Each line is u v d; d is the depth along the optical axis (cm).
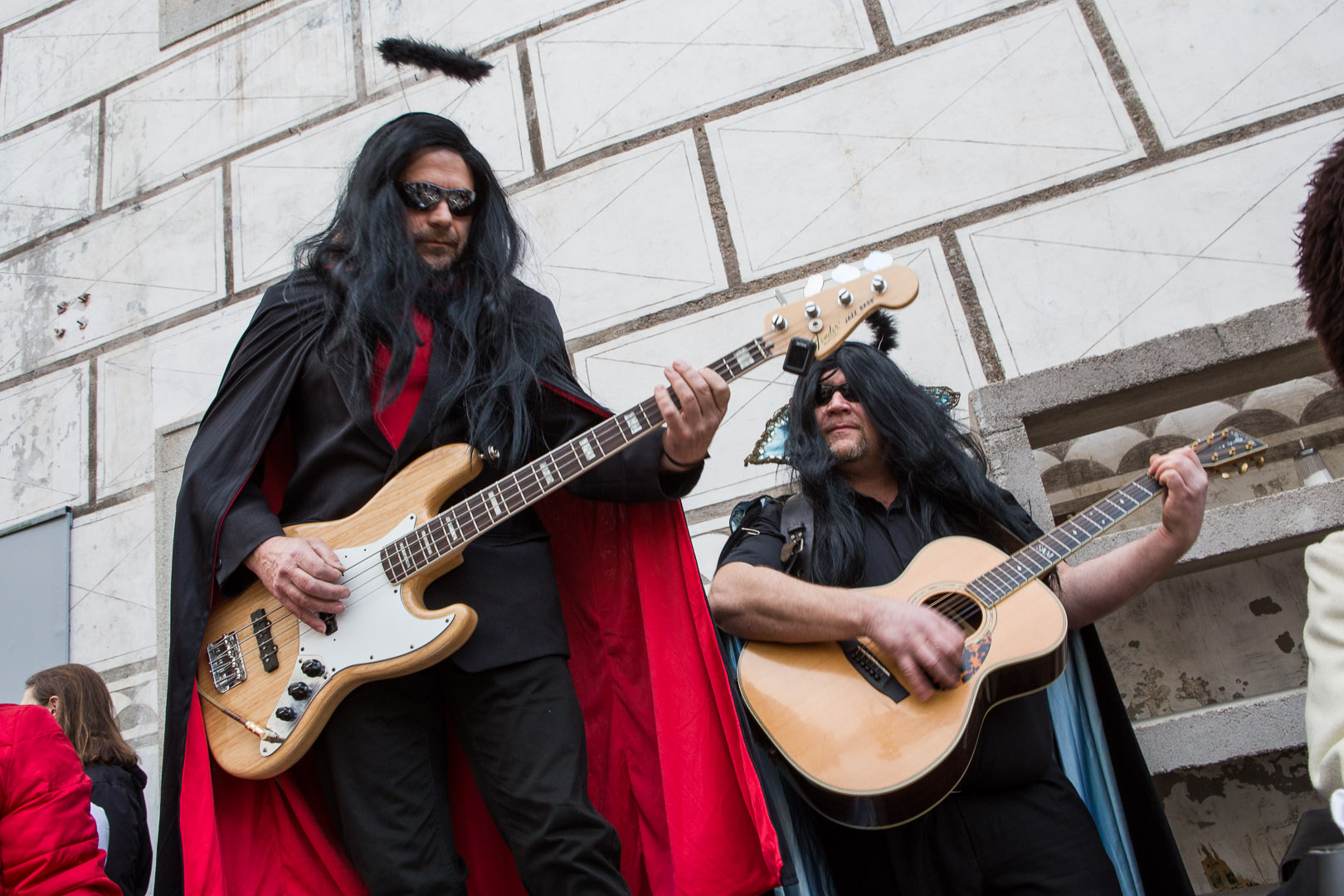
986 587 184
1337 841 97
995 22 335
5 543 394
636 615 190
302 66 427
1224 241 290
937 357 301
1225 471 189
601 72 375
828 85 345
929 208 318
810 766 170
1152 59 315
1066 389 247
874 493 208
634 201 352
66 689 263
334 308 182
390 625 161
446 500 175
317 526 173
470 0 405
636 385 326
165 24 462
